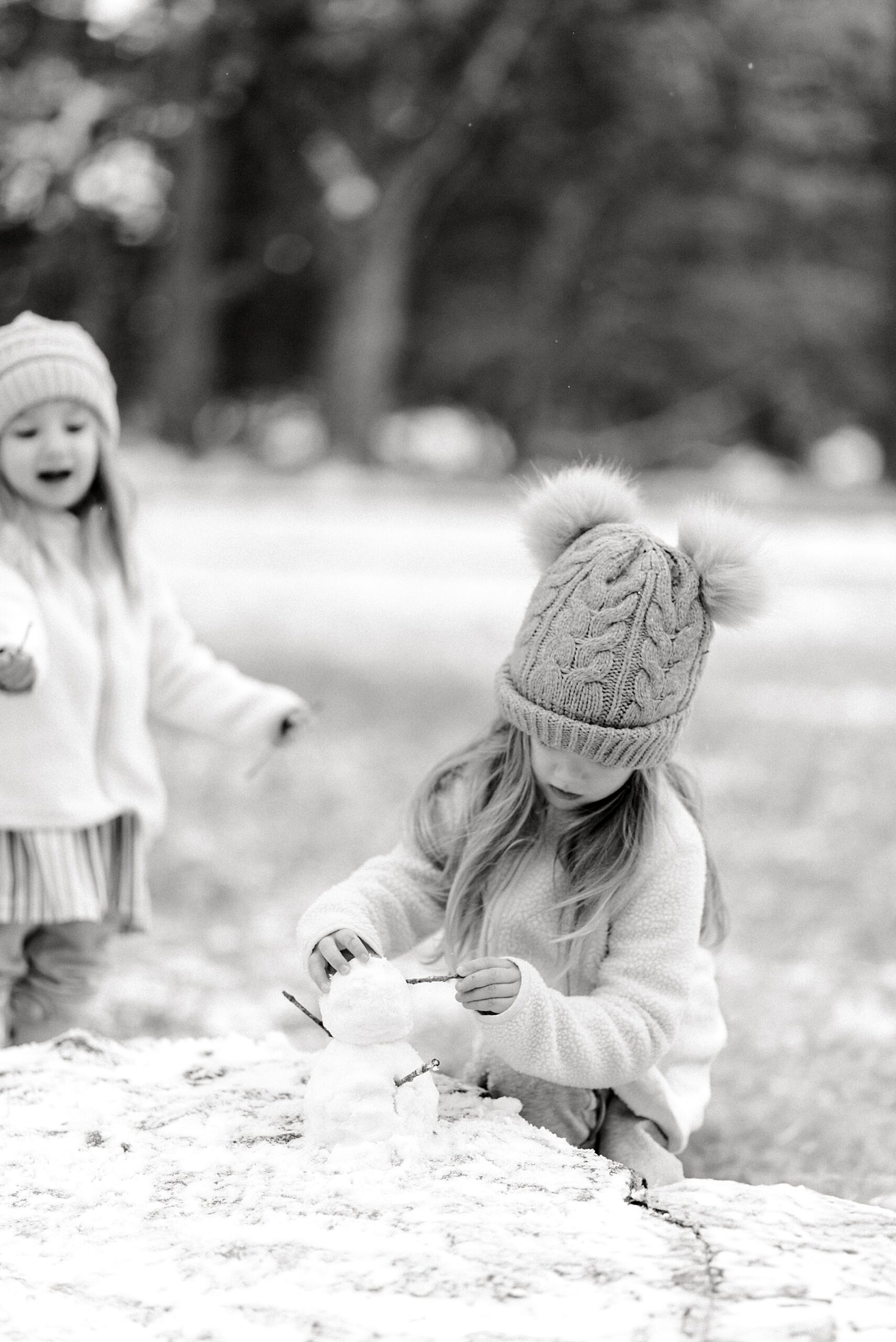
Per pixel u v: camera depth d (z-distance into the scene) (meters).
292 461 43.25
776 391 48.81
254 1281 2.89
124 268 41.12
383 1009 3.46
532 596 3.79
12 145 32.03
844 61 38.03
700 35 36.34
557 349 45.03
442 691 14.34
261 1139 3.54
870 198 43.12
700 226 43.66
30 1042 5.47
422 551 26.14
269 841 9.22
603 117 38.97
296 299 45.56
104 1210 3.18
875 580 24.75
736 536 3.73
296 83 35.25
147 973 6.94
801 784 10.91
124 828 5.46
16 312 39.16
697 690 3.78
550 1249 3.01
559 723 3.60
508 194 42.62
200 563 24.19
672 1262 2.96
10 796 5.16
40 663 5.02
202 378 41.31
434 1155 3.44
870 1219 3.26
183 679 5.81
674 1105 3.91
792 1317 2.76
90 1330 2.73
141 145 35.59
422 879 4.00
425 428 50.22
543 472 4.18
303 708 5.81
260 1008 6.48
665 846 3.84
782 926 7.78
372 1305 2.80
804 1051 6.09
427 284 45.16
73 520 5.59
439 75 37.12
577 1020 3.60
